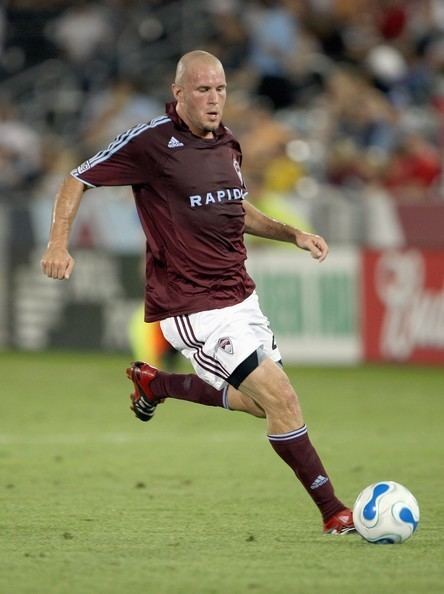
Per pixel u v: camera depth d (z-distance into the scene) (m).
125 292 62.44
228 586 18.67
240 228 23.86
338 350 60.53
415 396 49.53
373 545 22.09
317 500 23.34
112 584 18.78
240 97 74.00
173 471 31.80
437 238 60.50
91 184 23.45
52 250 22.89
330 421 42.56
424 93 75.69
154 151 23.45
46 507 26.33
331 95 74.06
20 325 64.50
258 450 35.78
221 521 24.72
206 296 23.55
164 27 80.19
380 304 60.06
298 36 77.50
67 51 80.50
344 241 60.88
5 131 72.44
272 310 61.12
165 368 54.50
